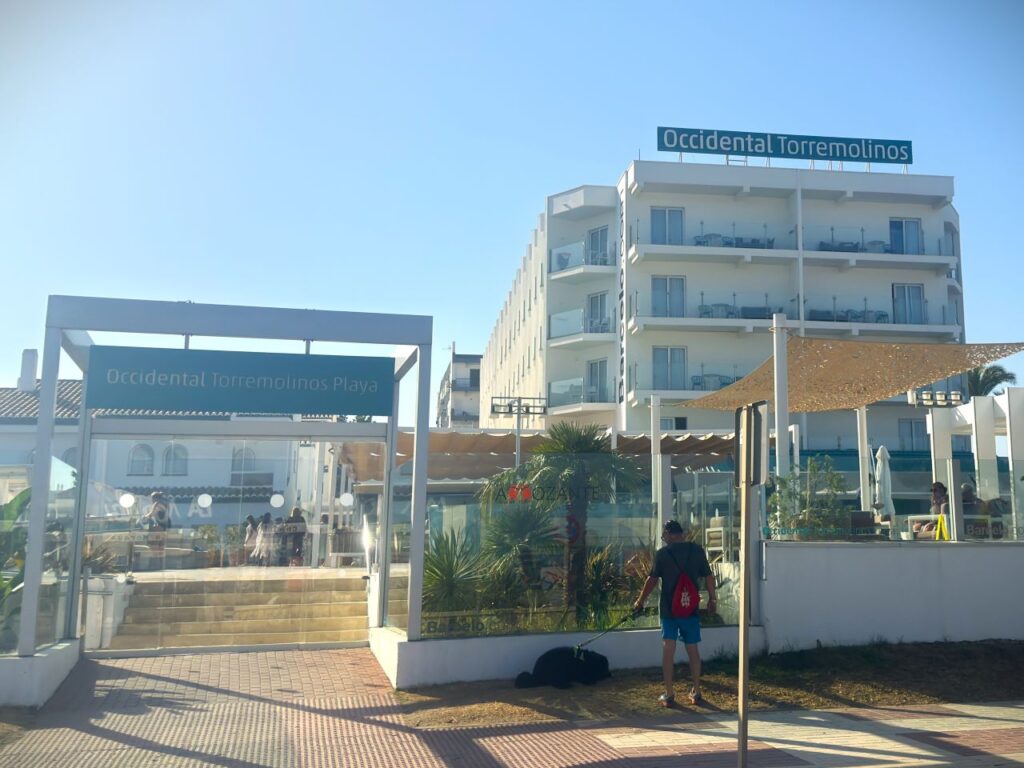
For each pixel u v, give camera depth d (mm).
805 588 11344
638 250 40125
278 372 11008
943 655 11000
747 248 40656
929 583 11688
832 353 14062
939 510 12852
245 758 7602
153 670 10891
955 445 36156
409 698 9688
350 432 12562
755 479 6953
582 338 42562
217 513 12734
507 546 11094
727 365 40969
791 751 7676
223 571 12594
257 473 13023
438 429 18938
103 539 11938
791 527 11812
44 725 8516
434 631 10531
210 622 12344
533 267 49156
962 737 8141
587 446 12906
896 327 41250
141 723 8625
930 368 14930
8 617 9383
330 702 9523
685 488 11938
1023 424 22328
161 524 12375
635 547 11594
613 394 42500
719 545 11742
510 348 58594
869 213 42562
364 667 11195
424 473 10461
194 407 10695
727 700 9531
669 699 9281
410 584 10320
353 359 11266
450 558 10820
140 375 10562
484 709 9141
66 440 10672
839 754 7582
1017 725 8617
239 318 10461
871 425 42500
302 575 12992
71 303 9930
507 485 12094
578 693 9727
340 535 13250
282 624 12734
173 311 10297
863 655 10930
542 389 44719
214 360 10812
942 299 42688
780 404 13055
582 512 11453
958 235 47156
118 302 10086
